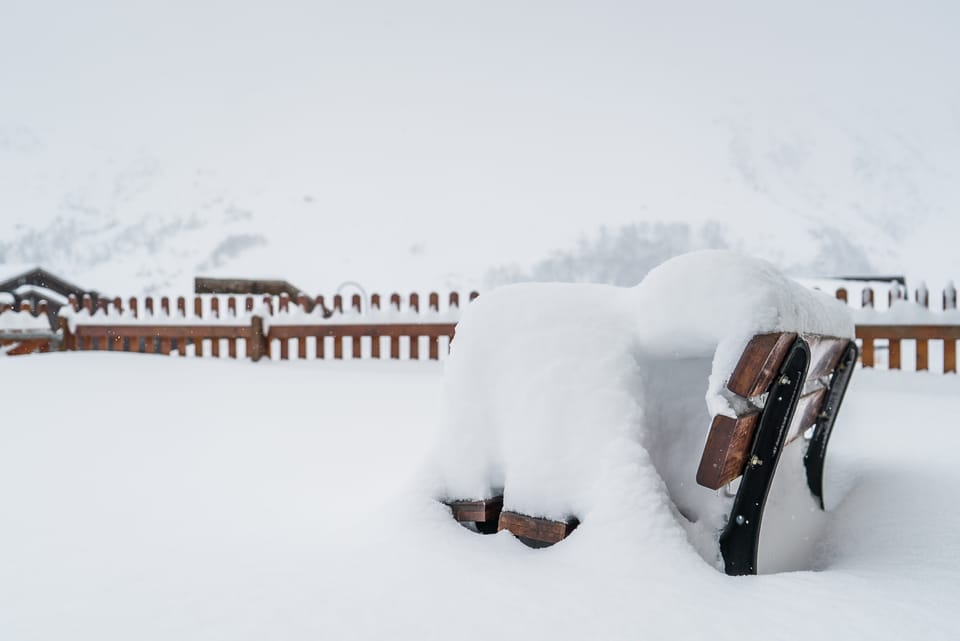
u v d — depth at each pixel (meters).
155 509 3.08
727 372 1.89
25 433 4.98
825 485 3.23
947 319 7.58
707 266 2.10
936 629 1.58
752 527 2.03
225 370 8.34
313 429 5.16
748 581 1.88
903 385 7.07
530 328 2.36
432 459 2.47
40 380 7.39
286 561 2.17
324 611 1.74
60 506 3.15
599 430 2.15
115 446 4.57
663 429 2.26
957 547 2.24
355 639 1.58
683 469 2.20
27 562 2.35
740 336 1.91
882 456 3.56
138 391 6.83
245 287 13.30
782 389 2.04
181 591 1.98
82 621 1.80
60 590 2.05
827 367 2.75
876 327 7.83
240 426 5.27
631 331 2.30
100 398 6.43
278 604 1.81
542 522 2.12
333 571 2.01
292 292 13.54
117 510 3.07
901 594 1.80
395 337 9.45
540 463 2.17
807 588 1.84
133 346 10.84
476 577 1.90
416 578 1.91
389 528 2.27
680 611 1.68
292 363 9.35
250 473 3.85
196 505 3.15
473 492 2.32
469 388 2.39
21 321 10.32
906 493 2.87
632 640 1.54
